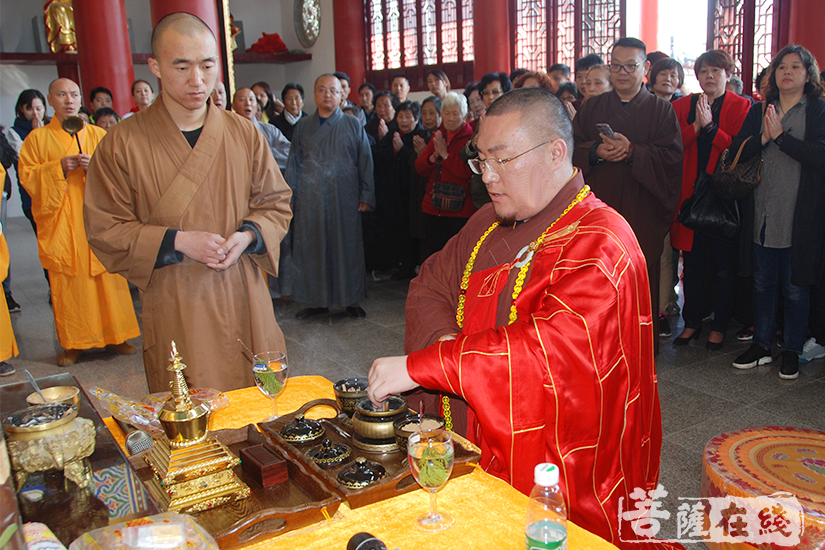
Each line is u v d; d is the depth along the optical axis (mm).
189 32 1991
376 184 6082
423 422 1321
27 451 1119
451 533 1048
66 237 3881
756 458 2049
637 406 1471
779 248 3453
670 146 3404
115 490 1175
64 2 11156
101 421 1364
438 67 10492
